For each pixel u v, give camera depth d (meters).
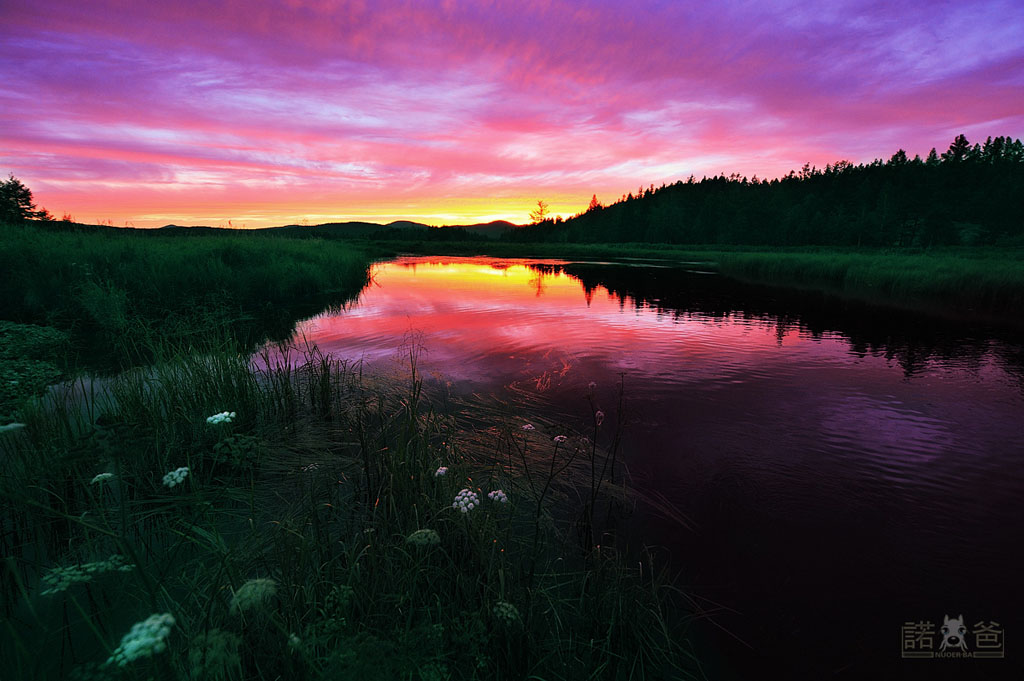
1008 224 82.00
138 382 5.12
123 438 3.56
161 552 2.88
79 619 2.36
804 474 4.25
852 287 20.09
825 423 5.36
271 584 1.75
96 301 9.36
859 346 9.14
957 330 10.81
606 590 2.61
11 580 2.66
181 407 4.86
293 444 4.49
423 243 59.69
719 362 7.88
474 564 2.63
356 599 2.25
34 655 2.11
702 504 3.76
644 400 6.02
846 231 88.38
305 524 3.07
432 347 8.59
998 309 13.91
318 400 5.70
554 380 6.77
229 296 12.05
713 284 21.50
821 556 3.18
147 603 2.40
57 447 3.71
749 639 2.53
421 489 3.18
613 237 120.00
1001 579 2.97
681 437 4.95
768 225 95.19
